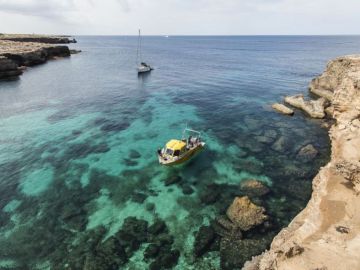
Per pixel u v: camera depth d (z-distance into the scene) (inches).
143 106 2235.5
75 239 898.7
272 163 1350.9
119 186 1175.0
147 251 846.5
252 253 829.8
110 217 994.1
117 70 3983.8
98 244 876.6
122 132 1721.2
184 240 887.7
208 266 795.4
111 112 2082.9
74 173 1272.1
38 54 4291.3
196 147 1358.3
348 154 1022.4
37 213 1018.1
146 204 1061.1
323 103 2081.7
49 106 2209.6
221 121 1911.9
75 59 5246.1
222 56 6230.3
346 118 1310.3
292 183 1187.9
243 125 1835.6
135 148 1512.1
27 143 1561.3
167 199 1088.8
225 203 1059.3
